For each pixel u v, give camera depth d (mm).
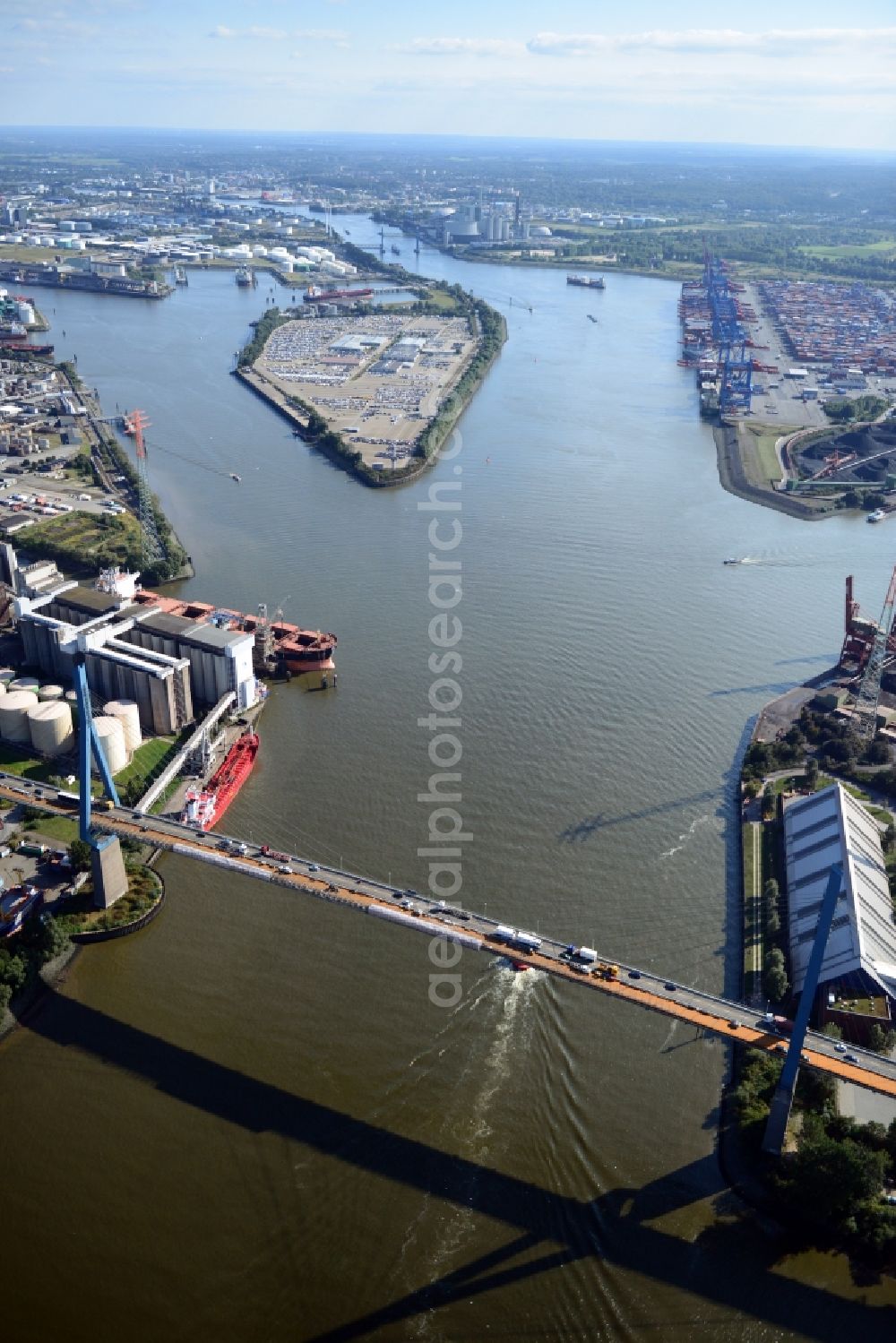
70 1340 155125
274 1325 158500
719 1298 163500
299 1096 193875
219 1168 180250
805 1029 170625
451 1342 156750
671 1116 192375
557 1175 181500
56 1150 182375
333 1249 168875
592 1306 161750
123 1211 173000
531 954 194625
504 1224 173375
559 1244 170625
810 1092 193750
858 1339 158250
